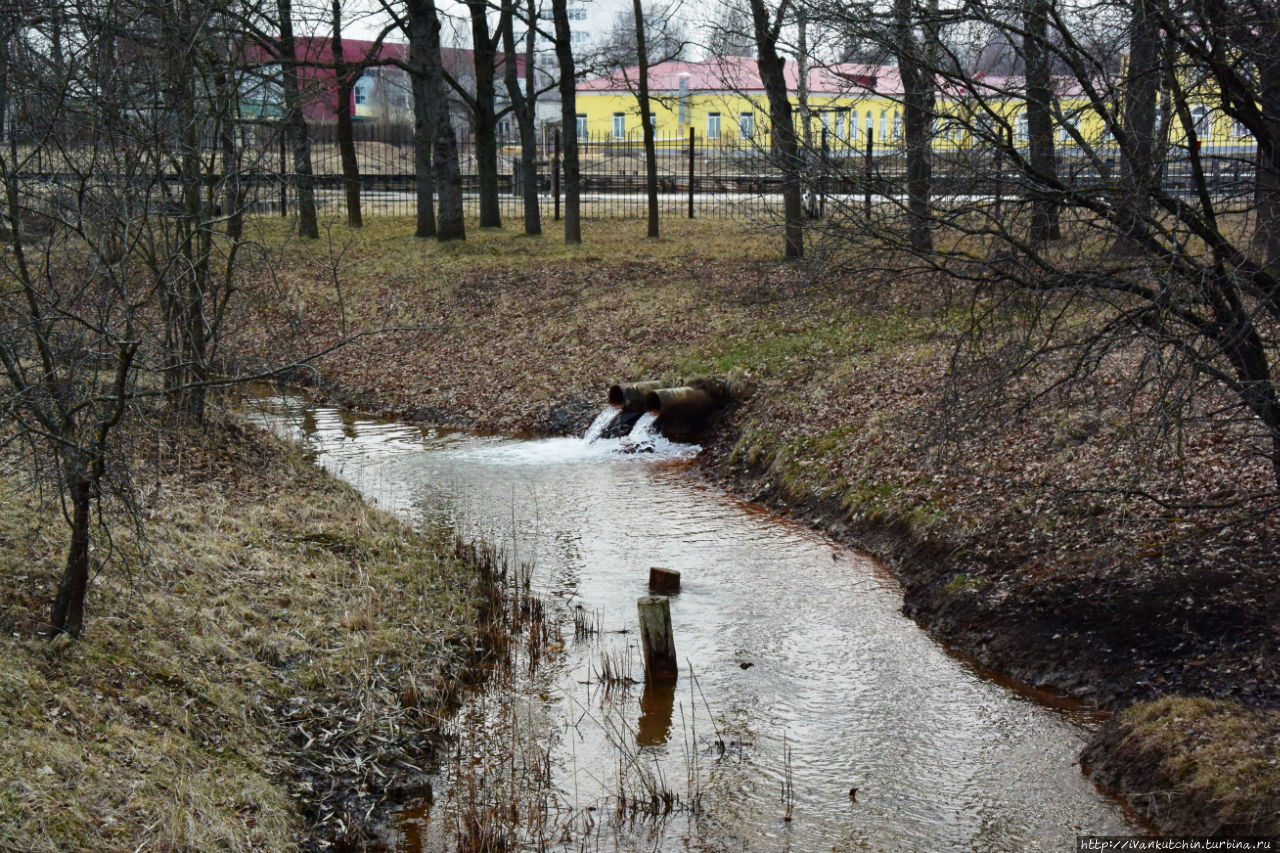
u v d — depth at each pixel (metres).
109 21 9.85
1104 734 8.75
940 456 10.80
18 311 7.60
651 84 57.25
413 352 25.73
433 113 32.56
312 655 9.70
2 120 9.22
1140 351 14.56
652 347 23.28
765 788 8.30
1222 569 10.17
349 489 15.57
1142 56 8.66
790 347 21.09
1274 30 8.16
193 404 14.32
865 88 9.38
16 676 7.39
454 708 9.56
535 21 34.88
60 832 6.20
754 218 13.03
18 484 10.16
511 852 7.43
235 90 12.73
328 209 39.50
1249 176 9.20
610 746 8.96
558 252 31.95
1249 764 7.66
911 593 12.30
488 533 14.54
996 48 9.45
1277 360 10.20
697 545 14.20
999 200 8.77
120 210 8.34
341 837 7.54
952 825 7.80
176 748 7.48
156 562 10.08
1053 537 11.86
